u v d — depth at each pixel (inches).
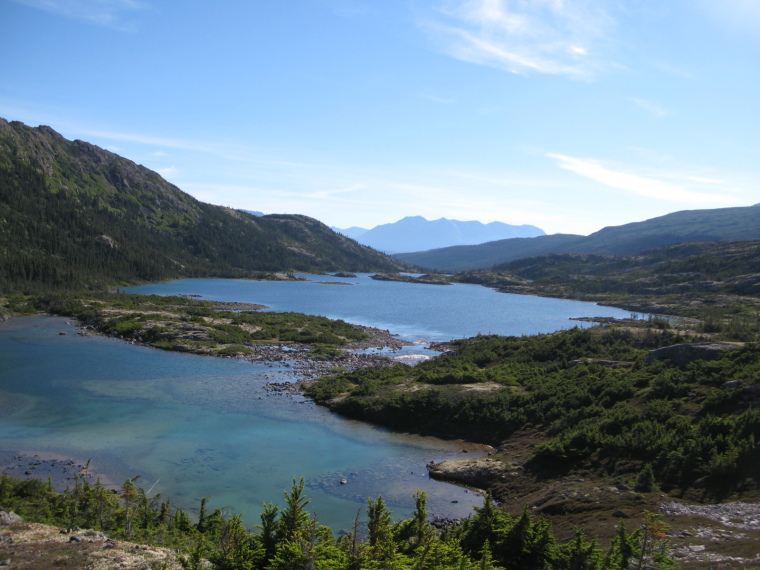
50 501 1126.4
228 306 5290.4
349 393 2224.4
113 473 1424.7
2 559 767.1
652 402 1626.5
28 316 4040.4
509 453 1620.3
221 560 744.3
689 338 2519.7
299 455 1609.3
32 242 6048.2
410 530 911.7
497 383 2231.8
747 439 1252.5
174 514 1155.3
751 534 887.1
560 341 2667.3
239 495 1321.4
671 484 1203.9
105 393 2181.3
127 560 801.6
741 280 6815.9
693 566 766.5
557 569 842.8
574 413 1701.5
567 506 1168.8
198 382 2413.9
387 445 1727.4
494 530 931.3
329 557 757.9
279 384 2420.0
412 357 3211.1
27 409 1937.7
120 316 3759.8
